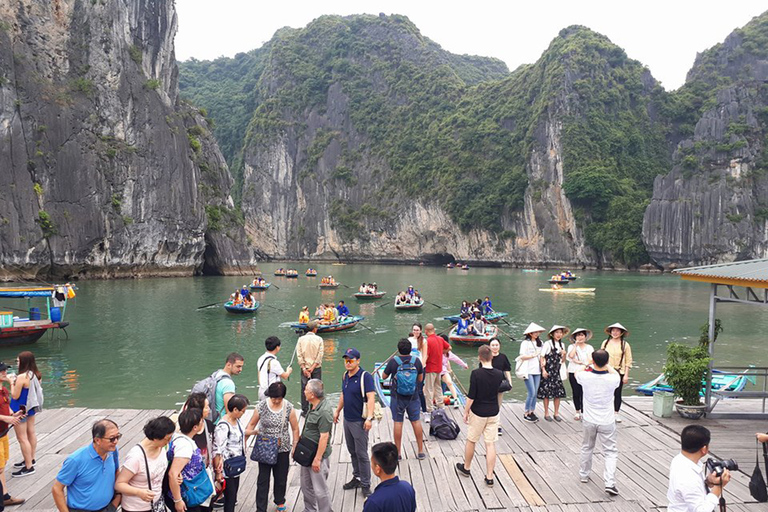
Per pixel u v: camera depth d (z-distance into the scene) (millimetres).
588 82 100000
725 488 7840
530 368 10844
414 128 125375
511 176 102688
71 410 11641
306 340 9453
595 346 25578
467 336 24453
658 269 86562
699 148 83875
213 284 56969
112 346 24375
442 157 116250
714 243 79562
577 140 95438
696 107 102875
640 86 105438
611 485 7652
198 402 6254
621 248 87188
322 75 139750
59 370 20016
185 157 69375
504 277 72812
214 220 75250
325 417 6809
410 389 8570
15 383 8203
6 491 7715
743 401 12227
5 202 50562
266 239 137750
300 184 133750
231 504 6711
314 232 131125
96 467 5402
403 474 8438
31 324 23641
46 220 53438
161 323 30891
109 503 5445
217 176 80438
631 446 9516
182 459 5738
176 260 68812
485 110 117312
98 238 58188
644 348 24750
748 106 84125
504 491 7848
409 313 36031
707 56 106938
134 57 65812
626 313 36469
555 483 8094
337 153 132125
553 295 48094
